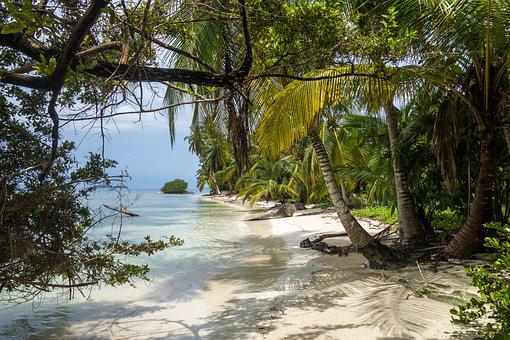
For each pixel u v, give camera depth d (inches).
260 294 254.2
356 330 165.8
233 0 121.5
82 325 209.0
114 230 673.0
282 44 142.0
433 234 361.1
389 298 196.9
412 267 265.7
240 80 123.3
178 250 469.7
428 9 228.4
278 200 1376.7
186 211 1228.5
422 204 364.2
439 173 347.3
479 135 263.7
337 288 239.5
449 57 220.2
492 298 128.3
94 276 124.3
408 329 158.6
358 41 136.5
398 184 352.8
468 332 149.9
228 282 304.5
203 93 184.7
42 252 108.3
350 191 873.5
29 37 92.9
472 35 220.5
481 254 262.5
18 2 85.6
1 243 101.6
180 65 216.7
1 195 95.4
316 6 131.2
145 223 820.0
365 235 336.5
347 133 494.3
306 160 808.9
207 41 199.0
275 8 132.8
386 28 142.8
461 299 182.7
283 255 416.2
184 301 253.6
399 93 245.1
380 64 141.3
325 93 247.6
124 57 104.7
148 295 271.9
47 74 82.1
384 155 387.2
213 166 2196.1
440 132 287.3
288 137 285.1
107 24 106.3
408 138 337.1
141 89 100.7
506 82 254.2
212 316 215.2
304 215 884.0
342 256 362.6
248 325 191.5
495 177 299.1
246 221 864.3
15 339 187.6
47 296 264.2
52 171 119.6
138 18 106.2
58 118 93.7
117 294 274.8
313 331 170.9
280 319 193.8
